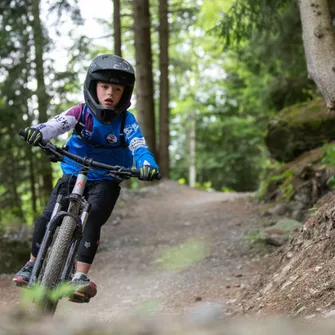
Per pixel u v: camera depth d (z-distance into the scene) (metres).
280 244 7.63
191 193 18.44
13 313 2.90
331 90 5.75
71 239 3.76
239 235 9.02
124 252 9.33
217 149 30.23
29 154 15.85
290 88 15.36
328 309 3.47
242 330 2.02
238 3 9.57
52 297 3.37
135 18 19.38
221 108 29.06
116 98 4.14
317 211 5.30
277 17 9.76
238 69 21.91
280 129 11.06
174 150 38.91
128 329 2.20
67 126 4.14
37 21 15.16
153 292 6.51
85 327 2.23
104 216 4.13
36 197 19.39
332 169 8.84
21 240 8.31
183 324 2.35
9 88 15.15
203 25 24.59
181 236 10.08
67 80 15.38
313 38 5.85
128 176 3.92
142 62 19.61
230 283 6.39
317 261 4.35
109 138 4.23
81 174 3.96
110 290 6.88
